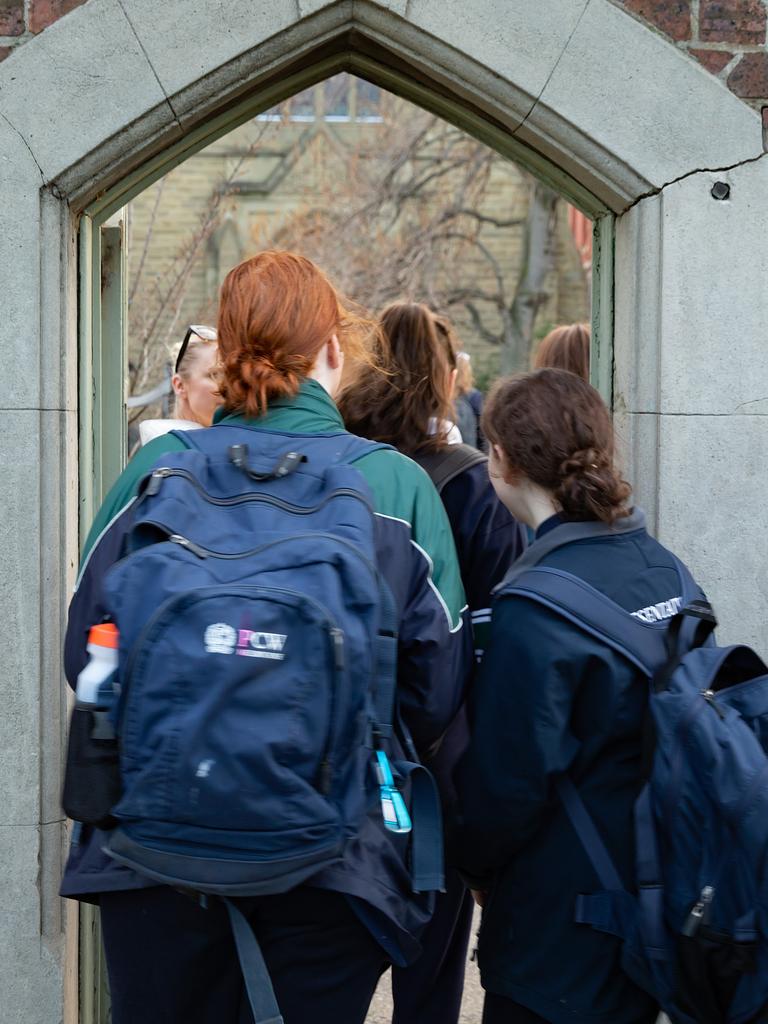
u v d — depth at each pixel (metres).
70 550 2.82
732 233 2.79
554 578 2.02
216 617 1.67
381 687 1.85
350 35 2.79
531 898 2.05
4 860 2.75
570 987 2.02
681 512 2.82
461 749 2.41
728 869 1.88
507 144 2.99
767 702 2.01
